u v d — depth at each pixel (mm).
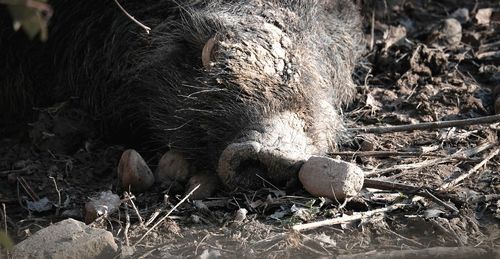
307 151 9555
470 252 7953
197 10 10703
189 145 10062
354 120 11703
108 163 10836
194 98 9945
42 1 5852
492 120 10672
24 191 10312
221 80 9750
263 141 9219
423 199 9195
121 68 11445
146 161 10859
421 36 14438
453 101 12070
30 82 12453
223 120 9711
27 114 12516
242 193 9273
